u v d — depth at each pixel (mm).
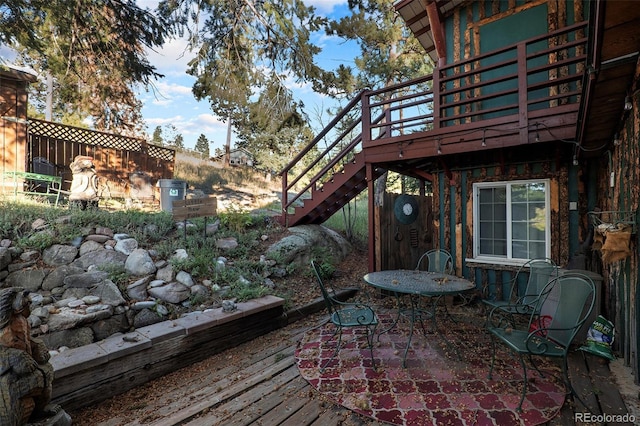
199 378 3125
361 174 6098
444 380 2854
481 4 5195
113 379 2811
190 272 4500
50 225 4605
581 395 2596
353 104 6023
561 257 4512
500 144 4371
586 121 3010
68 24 6574
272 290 4922
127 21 6816
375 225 5684
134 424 2367
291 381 2898
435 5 5062
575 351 3328
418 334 3885
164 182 7074
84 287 3746
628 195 2947
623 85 2369
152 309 3727
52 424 2117
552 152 4586
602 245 3033
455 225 5367
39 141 8234
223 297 4289
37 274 3781
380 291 5609
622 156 3174
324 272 5902
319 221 7797
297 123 8602
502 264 4898
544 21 4727
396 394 2643
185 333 3336
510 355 3320
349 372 3012
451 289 3258
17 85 7375
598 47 1930
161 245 4906
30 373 2035
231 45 7820
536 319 3727
